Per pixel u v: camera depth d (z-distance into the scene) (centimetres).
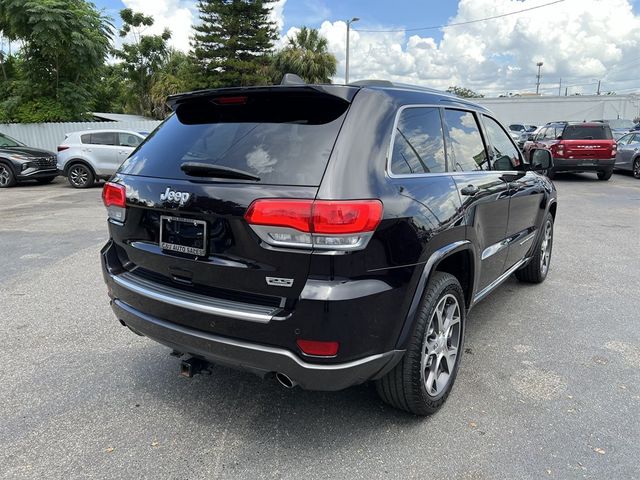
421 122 303
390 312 247
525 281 553
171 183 265
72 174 1473
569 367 358
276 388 331
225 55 3331
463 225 305
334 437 278
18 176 1479
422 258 264
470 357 375
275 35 3491
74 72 2030
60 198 1238
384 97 274
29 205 1115
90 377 343
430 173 295
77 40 1866
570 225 874
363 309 232
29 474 247
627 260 645
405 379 274
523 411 302
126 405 310
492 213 363
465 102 379
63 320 441
